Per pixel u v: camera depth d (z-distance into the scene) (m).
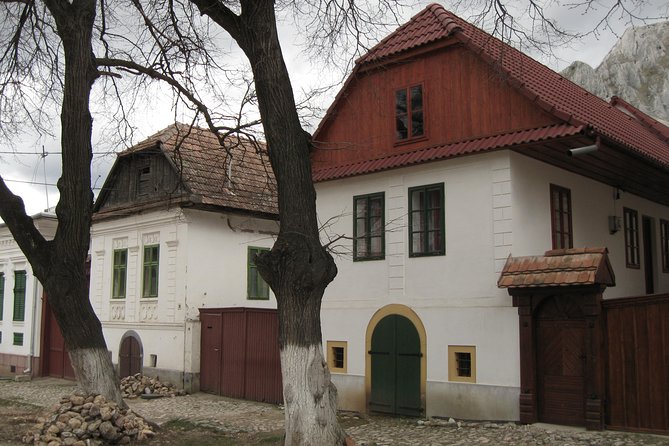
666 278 18.83
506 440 10.55
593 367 11.21
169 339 19.95
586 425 11.16
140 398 18.53
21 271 27.00
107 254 23.16
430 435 11.55
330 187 15.87
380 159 14.84
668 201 18.70
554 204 13.90
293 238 9.52
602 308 11.46
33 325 25.58
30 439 10.35
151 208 20.81
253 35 10.09
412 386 13.70
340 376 15.09
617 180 15.73
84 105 11.87
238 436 11.93
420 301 13.77
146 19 13.38
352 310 15.03
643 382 10.92
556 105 12.41
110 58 13.36
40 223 25.33
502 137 12.77
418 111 14.45
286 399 9.25
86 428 10.52
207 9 10.51
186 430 12.53
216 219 20.72
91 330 11.73
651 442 9.94
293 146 9.85
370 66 15.16
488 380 12.49
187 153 21.14
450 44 13.82
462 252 13.18
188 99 13.64
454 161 13.50
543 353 11.94
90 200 12.05
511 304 12.34
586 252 11.57
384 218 14.67
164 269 20.48
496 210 12.73
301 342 9.33
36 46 13.78
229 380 18.48
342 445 9.21
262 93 9.98
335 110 15.81
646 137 18.50
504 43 10.22
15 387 22.42
